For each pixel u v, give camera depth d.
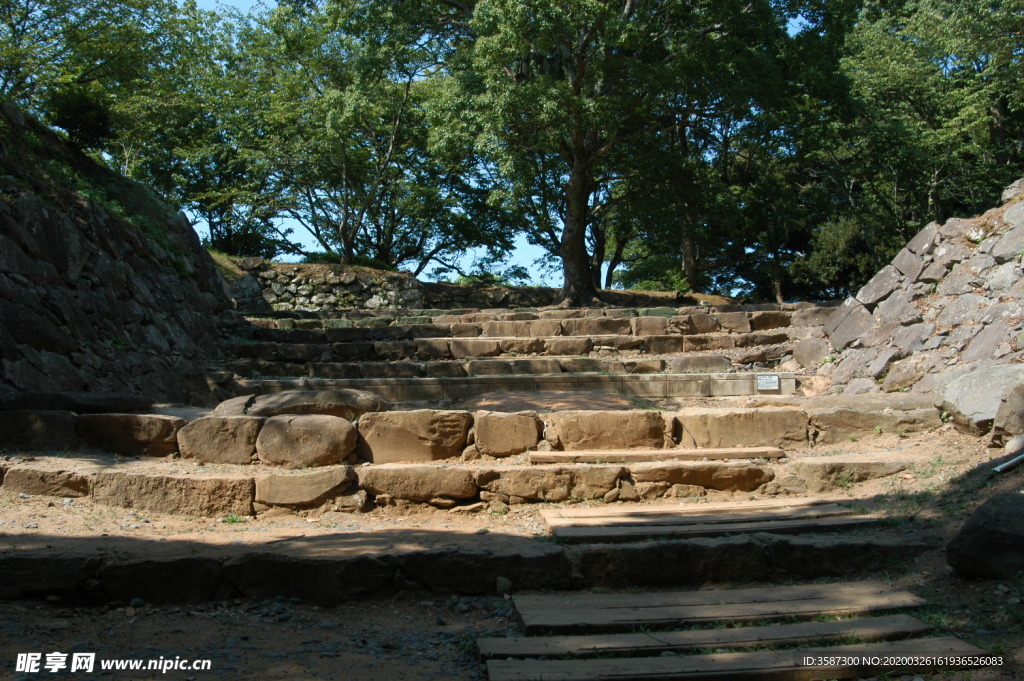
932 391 7.77
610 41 14.55
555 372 10.97
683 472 6.19
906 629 3.92
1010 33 19.83
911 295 9.38
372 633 4.19
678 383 9.88
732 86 15.54
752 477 6.22
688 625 4.14
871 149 22.02
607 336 11.98
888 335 9.33
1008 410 5.85
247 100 23.03
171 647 3.86
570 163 17.61
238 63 24.27
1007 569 4.20
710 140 22.72
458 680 3.59
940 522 5.11
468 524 5.74
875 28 23.98
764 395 9.43
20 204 7.88
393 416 6.59
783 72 16.91
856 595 4.41
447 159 20.19
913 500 5.53
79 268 8.63
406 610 4.53
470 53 16.92
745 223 23.30
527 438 6.67
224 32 24.22
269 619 4.30
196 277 12.34
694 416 6.94
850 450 6.76
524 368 10.98
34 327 7.39
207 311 12.27
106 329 8.84
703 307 13.62
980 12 19.84
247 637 4.04
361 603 4.56
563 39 14.75
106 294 9.06
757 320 12.55
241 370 11.00
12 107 10.47
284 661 3.73
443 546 4.92
